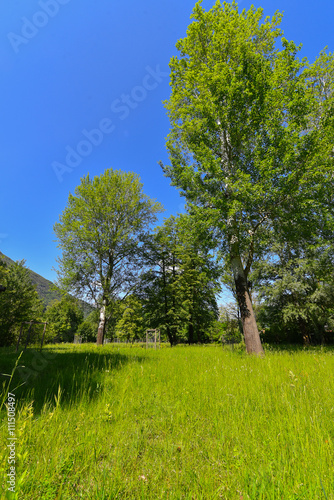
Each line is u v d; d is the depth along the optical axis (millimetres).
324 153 10047
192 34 12789
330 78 14148
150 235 26312
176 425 2715
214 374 5141
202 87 11617
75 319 64750
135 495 1545
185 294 32656
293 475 1703
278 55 11352
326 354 9289
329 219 11781
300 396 3471
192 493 1540
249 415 2939
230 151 12352
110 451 2102
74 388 3936
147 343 18656
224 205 9945
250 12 12086
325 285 19422
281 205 10594
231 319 33875
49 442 2039
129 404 3383
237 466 1830
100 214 22656
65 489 1520
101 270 22578
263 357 8258
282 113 10852
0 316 23641
